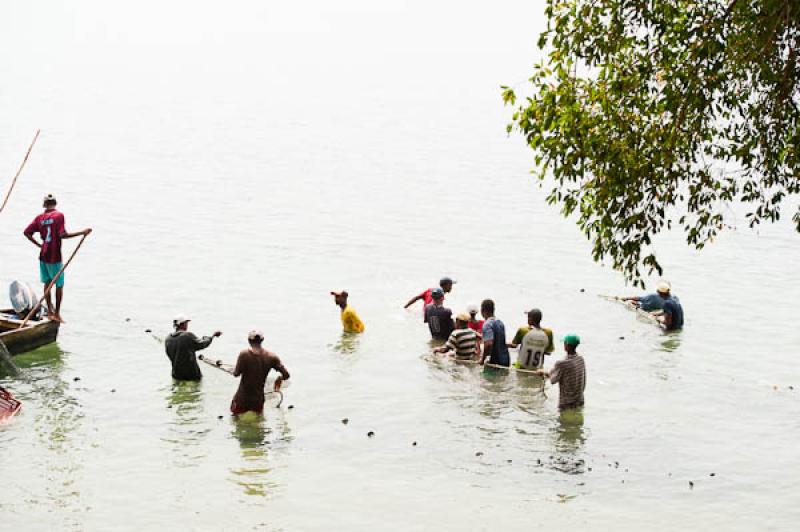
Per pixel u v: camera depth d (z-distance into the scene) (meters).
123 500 12.73
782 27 10.83
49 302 19.52
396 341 19.80
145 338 19.66
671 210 35.47
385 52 198.25
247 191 38.91
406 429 15.34
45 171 42.56
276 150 52.44
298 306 22.36
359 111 76.38
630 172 11.43
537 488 13.39
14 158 46.03
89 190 38.09
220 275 25.12
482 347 19.23
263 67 137.38
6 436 14.62
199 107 76.88
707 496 13.26
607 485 13.55
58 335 19.66
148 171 43.75
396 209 35.50
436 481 13.57
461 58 175.25
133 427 15.14
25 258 26.31
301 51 196.12
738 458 14.54
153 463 13.88
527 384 17.41
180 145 53.47
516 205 36.81
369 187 40.69
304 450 14.51
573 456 14.48
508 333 20.41
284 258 27.23
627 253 11.74
